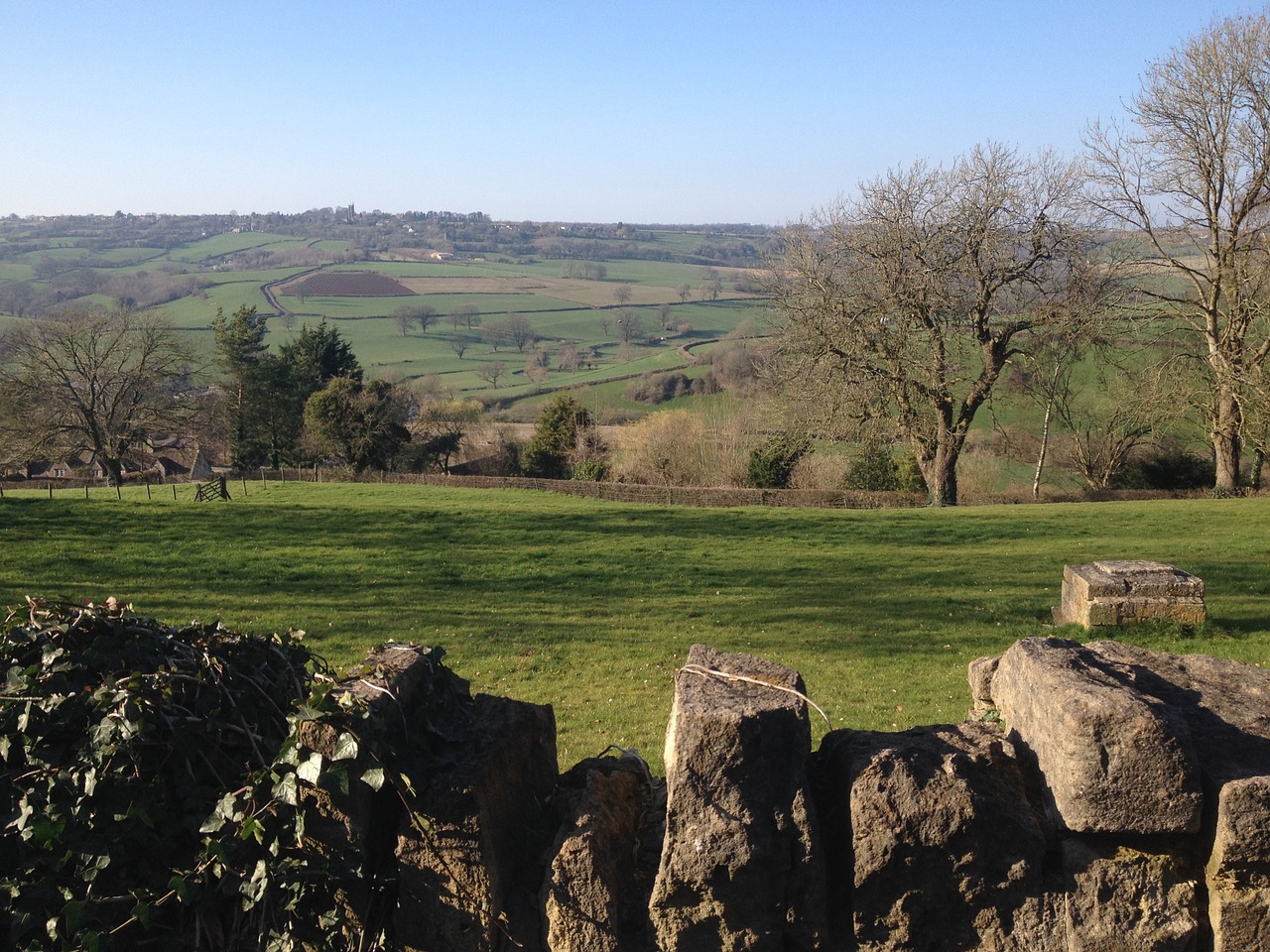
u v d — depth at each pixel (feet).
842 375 128.77
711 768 11.46
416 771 12.24
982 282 125.90
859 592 70.54
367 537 89.35
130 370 197.47
